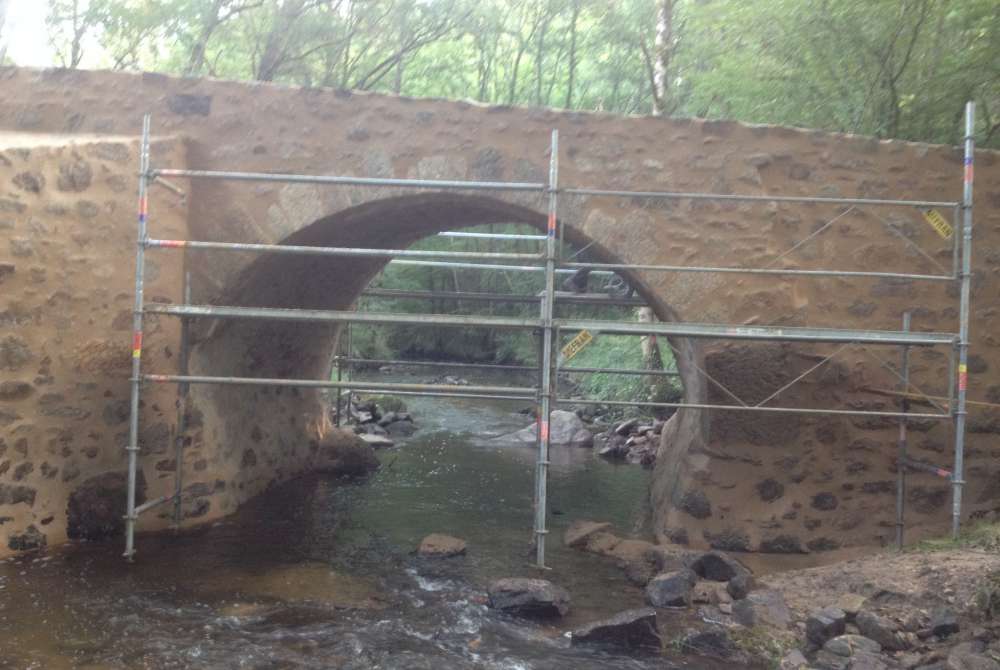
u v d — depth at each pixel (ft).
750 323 21.21
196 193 21.68
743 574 17.43
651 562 19.42
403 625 15.35
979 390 21.15
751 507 20.99
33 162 18.44
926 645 13.94
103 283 19.71
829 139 21.38
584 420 46.98
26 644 13.52
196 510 21.85
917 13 24.14
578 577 18.71
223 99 21.71
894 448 21.02
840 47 25.81
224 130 21.67
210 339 22.30
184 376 18.78
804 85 27.86
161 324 20.67
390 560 19.54
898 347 21.13
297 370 29.60
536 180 21.34
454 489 28.25
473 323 18.15
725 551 20.66
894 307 21.29
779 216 21.30
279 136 21.61
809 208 21.35
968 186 18.03
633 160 21.33
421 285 84.17
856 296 21.31
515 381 68.49
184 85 21.75
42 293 18.63
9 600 15.47
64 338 19.04
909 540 20.21
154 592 16.35
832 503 20.93
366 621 15.47
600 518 24.84
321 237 23.15
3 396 17.90
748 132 21.30
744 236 21.29
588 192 18.43
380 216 23.76
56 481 18.98
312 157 21.58
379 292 33.32
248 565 18.53
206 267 21.54
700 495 21.12
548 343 18.17
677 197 18.58
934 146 21.29
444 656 14.02
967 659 12.78
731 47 31.35
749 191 21.26
